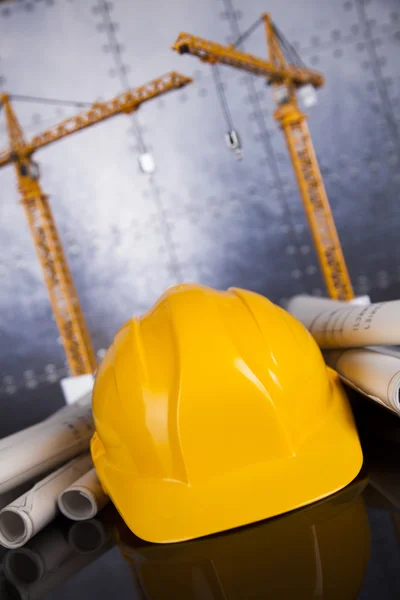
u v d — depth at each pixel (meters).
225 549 1.32
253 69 5.78
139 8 6.20
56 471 1.82
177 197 6.44
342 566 1.14
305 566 1.17
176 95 6.30
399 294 6.49
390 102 6.32
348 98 6.33
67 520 1.76
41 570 1.45
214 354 1.52
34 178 6.26
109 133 6.37
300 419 1.54
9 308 6.69
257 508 1.43
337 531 1.28
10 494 1.92
